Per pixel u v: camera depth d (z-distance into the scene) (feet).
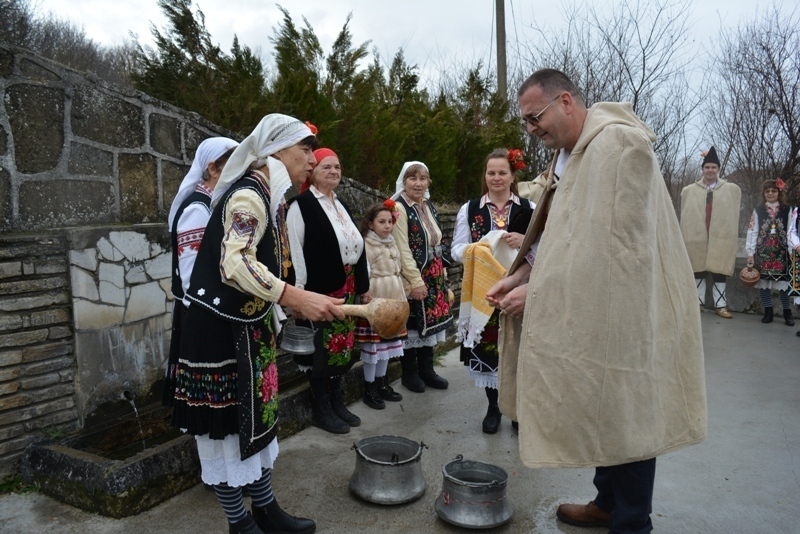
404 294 13.80
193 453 9.80
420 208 14.89
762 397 14.96
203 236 7.41
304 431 12.46
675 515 9.34
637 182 6.62
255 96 16.58
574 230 6.82
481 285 11.59
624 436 6.66
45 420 9.76
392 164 21.63
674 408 7.22
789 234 22.98
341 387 13.84
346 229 12.21
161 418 11.36
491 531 8.86
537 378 6.89
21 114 9.82
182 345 7.44
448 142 24.48
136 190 11.79
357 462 9.83
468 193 27.76
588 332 6.67
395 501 9.37
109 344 10.71
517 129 29.32
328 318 7.32
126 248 10.94
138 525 8.59
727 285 26.55
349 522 9.00
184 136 12.73
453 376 16.66
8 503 9.02
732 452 11.73
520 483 10.42
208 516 8.89
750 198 37.09
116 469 8.75
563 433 6.80
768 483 10.43
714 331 22.58
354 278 12.68
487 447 11.94
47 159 10.21
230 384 7.27
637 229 6.63
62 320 9.95
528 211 12.01
